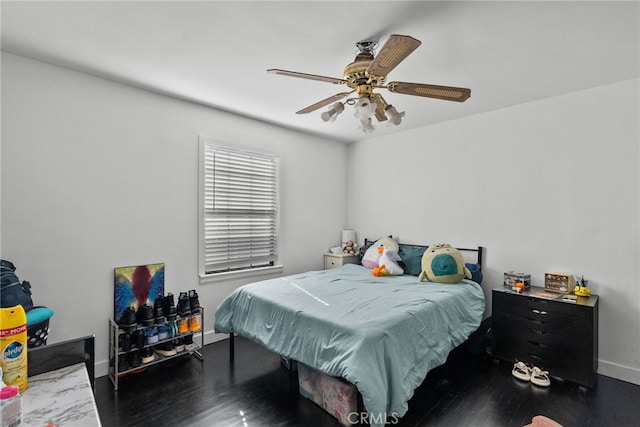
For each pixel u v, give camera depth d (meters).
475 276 3.18
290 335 2.15
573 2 1.59
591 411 2.11
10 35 1.92
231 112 3.32
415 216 3.92
